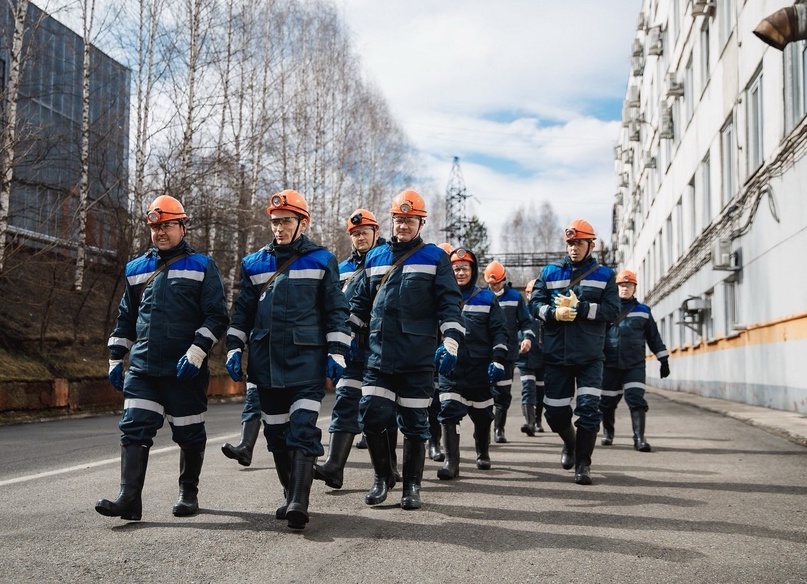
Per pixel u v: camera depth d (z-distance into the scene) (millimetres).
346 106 35688
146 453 5160
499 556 4250
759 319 16234
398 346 5711
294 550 4355
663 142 31875
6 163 16828
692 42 24328
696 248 23562
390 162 42656
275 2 30125
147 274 5383
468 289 7754
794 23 6180
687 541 4598
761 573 3949
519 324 10703
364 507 5660
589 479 6703
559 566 4059
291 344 5090
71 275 22094
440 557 4219
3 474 7125
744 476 7098
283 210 5223
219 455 8578
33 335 17312
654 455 8742
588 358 7043
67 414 15258
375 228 7324
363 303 6023
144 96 22906
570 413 7402
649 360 40062
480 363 7602
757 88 16578
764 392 15969
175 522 5059
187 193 21625
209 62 23250
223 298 5371
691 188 25297
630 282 9680
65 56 25234
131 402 5164
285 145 29469
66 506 5594
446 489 6453
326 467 5898
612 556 4262
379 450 5879
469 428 12078
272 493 6098
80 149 21031
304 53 32875
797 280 13500
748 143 17172
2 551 4316
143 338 5242
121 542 4520
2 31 18859
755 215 16328
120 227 20438
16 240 18531
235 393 23359
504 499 5961
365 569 3982
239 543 4504
